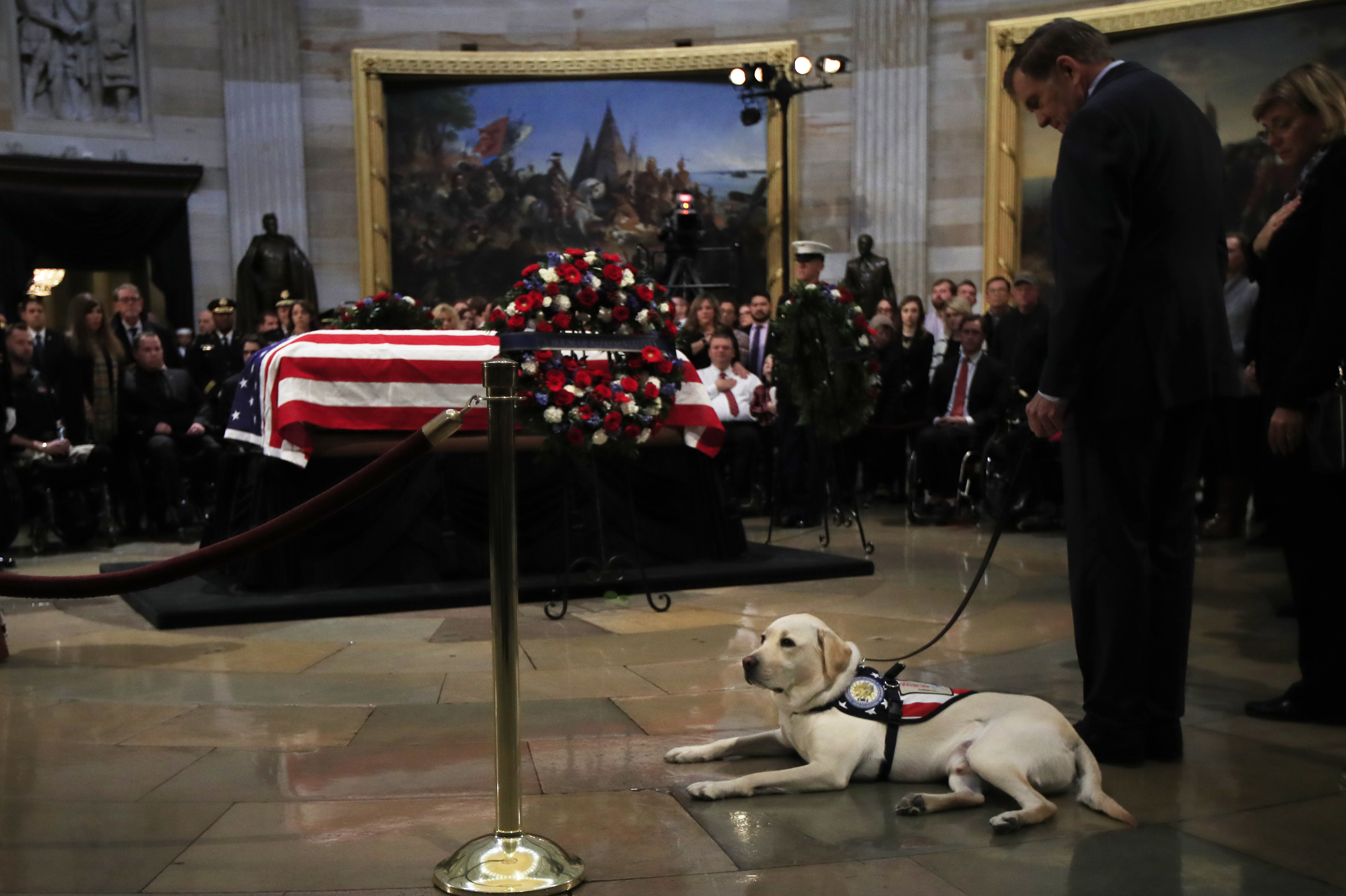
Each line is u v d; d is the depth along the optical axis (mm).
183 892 2473
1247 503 7879
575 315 5816
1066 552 7535
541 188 16047
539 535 6512
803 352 8031
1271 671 4305
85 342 8891
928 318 12586
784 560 6988
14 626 5613
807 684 3150
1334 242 3488
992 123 14625
